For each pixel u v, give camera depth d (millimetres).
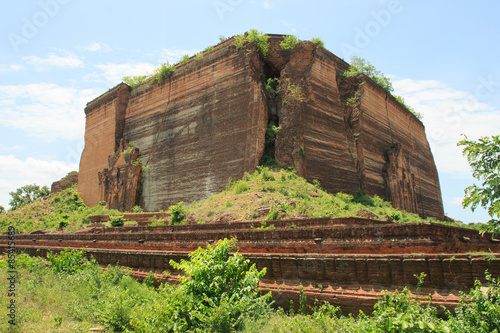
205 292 11422
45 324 11312
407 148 59594
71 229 46125
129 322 11492
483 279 10062
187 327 10469
